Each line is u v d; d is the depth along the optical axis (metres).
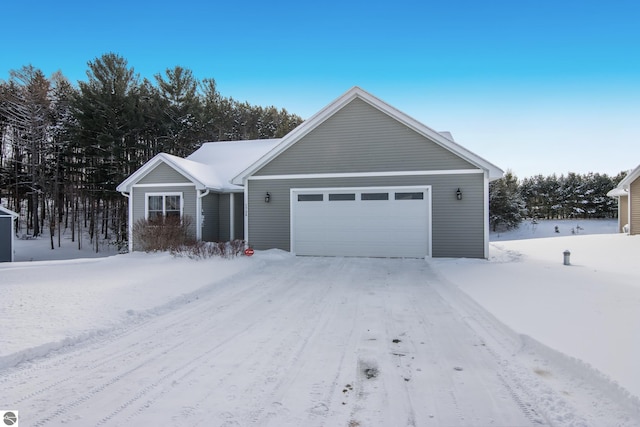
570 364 3.39
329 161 12.28
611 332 4.10
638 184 18.73
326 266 10.21
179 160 15.25
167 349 4.17
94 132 23.45
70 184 26.62
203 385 3.26
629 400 2.69
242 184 13.25
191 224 14.49
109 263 10.78
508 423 2.63
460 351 4.05
